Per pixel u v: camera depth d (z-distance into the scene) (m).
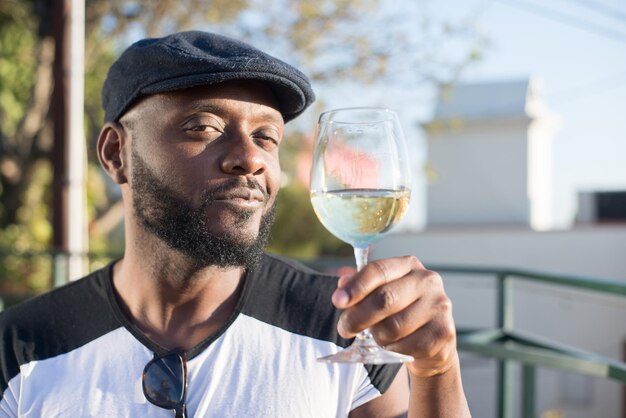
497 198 13.88
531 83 14.02
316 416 1.55
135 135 1.63
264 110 1.60
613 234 11.82
